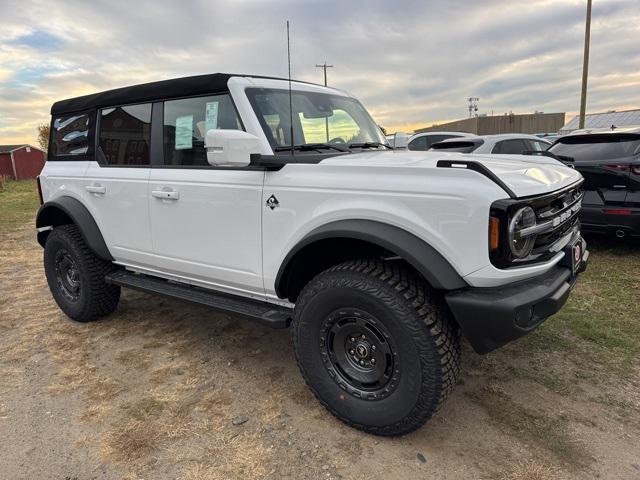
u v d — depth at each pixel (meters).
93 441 2.57
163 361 3.49
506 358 3.40
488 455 2.42
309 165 2.64
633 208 5.45
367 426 2.54
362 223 2.42
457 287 2.21
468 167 2.21
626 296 4.45
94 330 4.07
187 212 3.21
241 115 2.91
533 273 2.34
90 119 3.98
